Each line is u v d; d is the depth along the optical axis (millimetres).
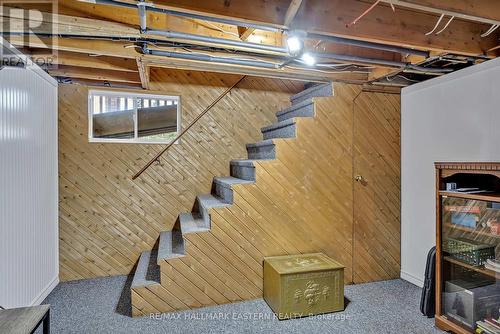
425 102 3074
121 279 3383
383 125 3332
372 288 3143
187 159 3688
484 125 2492
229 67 3045
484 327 2100
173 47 2527
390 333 2330
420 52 2588
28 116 2615
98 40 2434
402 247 3396
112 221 3484
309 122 3080
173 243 3125
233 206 2838
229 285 2826
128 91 3518
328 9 2078
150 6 1776
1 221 2215
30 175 2652
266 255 2932
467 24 2467
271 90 3973
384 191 3350
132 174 3535
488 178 2441
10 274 2322
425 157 3084
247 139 3883
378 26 2195
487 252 2232
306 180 3062
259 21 1964
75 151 3367
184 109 3678
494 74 2410
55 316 2564
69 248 3355
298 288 2559
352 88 3238
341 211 3186
